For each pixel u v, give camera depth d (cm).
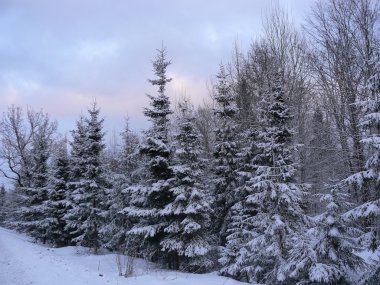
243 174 1870
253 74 3500
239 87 3438
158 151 2078
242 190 1900
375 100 1059
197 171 1933
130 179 2572
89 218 2756
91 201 2805
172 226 1870
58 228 3431
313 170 2772
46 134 5531
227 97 2189
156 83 2177
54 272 1420
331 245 1130
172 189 1880
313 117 3141
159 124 2142
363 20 2655
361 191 1255
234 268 1565
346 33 2792
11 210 5672
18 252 2089
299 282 1156
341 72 2767
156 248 2028
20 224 4072
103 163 2931
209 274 1730
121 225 2578
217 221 2127
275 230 1417
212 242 1980
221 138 2156
